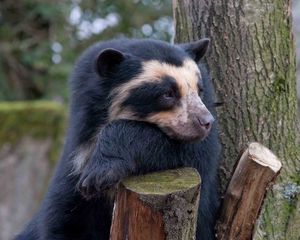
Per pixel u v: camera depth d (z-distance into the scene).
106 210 9.23
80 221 9.37
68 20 25.30
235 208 8.64
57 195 9.27
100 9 25.38
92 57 9.24
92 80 9.01
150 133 8.45
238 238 8.66
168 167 8.48
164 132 8.59
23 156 18.27
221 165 10.20
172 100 8.59
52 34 25.41
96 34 25.56
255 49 10.40
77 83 9.21
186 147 8.60
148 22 26.16
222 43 10.45
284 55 10.52
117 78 8.80
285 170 10.38
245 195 8.51
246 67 10.39
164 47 8.98
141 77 8.68
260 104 10.35
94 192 8.12
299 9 23.69
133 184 7.34
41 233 9.80
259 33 10.41
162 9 25.89
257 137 10.31
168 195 7.01
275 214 10.26
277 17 10.51
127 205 7.19
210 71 10.47
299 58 21.58
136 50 8.91
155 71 8.66
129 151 8.25
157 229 7.10
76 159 8.96
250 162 8.38
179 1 10.95
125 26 25.92
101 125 8.87
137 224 7.12
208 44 9.48
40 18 26.14
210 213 9.14
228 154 10.27
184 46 9.36
